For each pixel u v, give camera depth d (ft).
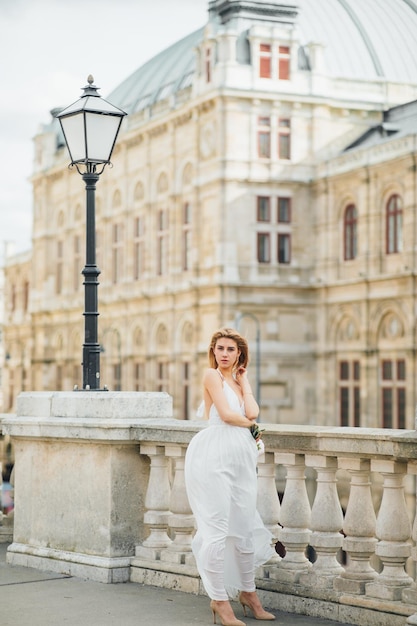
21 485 47.32
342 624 34.73
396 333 202.90
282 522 37.60
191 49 266.36
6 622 35.94
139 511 43.24
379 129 225.56
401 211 201.57
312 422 226.17
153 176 255.70
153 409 43.83
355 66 240.94
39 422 45.39
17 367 366.63
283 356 224.53
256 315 223.92
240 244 222.89
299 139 226.38
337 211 220.43
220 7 230.68
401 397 201.98
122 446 42.91
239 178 221.87
